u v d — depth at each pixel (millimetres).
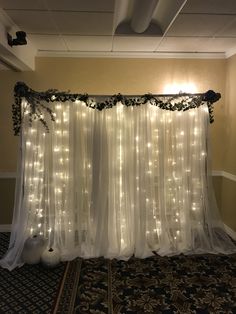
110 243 2967
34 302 2221
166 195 3051
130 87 3639
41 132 2814
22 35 2641
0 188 3674
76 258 2896
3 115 3582
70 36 2988
